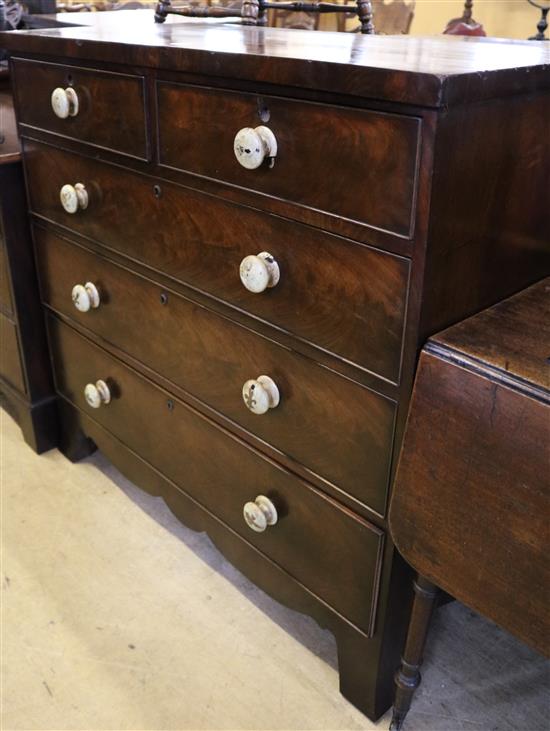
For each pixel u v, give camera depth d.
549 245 0.94
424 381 0.77
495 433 0.72
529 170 0.83
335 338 0.87
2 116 1.53
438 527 0.80
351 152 0.76
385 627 0.98
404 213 0.73
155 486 1.38
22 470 1.62
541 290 0.92
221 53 0.84
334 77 0.73
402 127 0.70
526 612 0.75
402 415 0.83
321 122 0.77
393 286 0.78
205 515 1.26
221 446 1.14
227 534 1.22
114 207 1.16
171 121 0.97
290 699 1.11
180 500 1.32
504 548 0.74
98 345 1.37
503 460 0.72
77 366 1.48
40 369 1.59
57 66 1.15
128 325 1.26
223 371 1.08
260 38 1.08
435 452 0.78
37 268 1.47
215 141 0.92
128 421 1.38
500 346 0.76
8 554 1.38
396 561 0.93
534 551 0.72
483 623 1.25
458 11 3.35
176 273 1.09
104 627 1.23
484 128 0.73
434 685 1.13
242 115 0.86
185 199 1.01
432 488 0.79
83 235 1.27
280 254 0.90
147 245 1.12
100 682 1.13
